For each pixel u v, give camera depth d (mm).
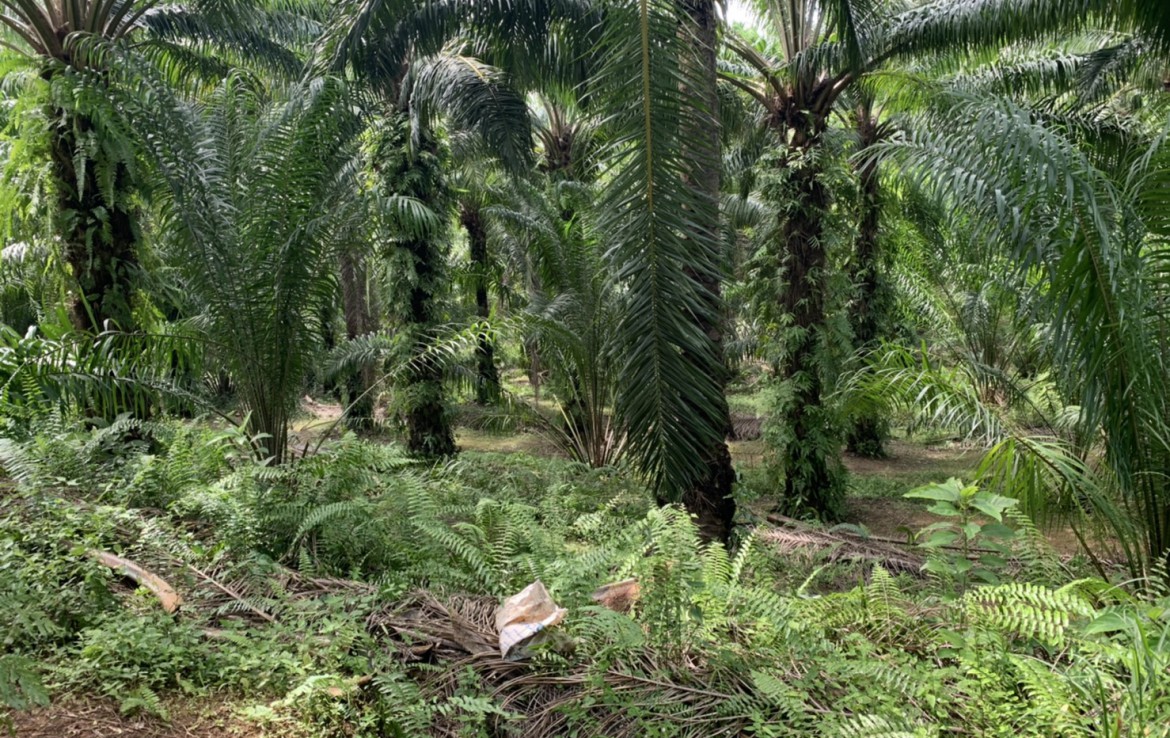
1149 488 3535
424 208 8438
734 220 13789
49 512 3316
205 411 5629
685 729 2250
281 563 3637
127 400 5711
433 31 7430
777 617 2463
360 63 7059
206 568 3252
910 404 4438
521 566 3309
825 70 7820
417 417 9281
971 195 3719
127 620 2549
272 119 5723
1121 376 3428
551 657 2596
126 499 3885
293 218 5492
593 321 8930
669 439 3672
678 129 3557
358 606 2963
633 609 2941
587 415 9375
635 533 3379
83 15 6461
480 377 11898
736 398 14000
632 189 3576
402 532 3852
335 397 15125
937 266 10258
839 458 7609
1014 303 4289
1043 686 1998
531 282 11164
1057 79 8383
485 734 2195
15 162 6156
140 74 5145
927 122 5453
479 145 10195
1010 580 3357
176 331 5734
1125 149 6965
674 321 3600
